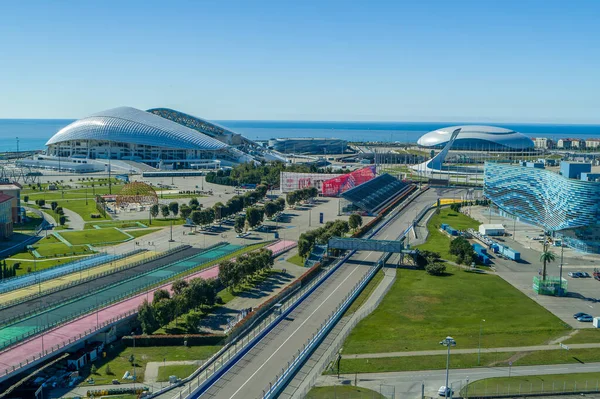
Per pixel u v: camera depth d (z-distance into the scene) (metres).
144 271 180.75
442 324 138.62
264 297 157.38
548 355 121.06
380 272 185.25
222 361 115.38
